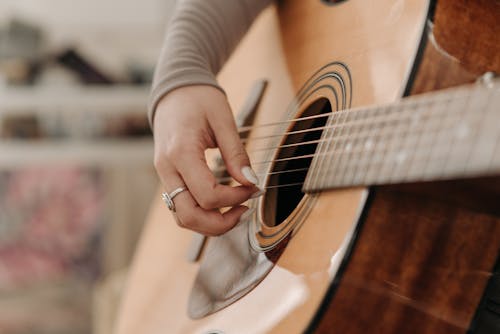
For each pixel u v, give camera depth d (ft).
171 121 2.35
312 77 2.43
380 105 1.89
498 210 1.87
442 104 1.74
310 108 2.36
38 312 6.82
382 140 1.85
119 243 7.06
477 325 1.93
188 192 2.28
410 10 2.09
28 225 7.32
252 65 2.86
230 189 2.22
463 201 1.86
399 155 1.80
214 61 2.73
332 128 2.04
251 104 2.67
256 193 2.24
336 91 2.23
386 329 1.91
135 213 7.13
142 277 3.07
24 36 7.22
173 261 2.82
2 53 7.13
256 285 2.14
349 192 1.94
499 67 1.93
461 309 1.93
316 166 2.04
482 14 1.98
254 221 2.34
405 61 2.00
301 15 2.68
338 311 1.91
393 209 1.89
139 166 7.28
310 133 2.36
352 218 1.91
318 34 2.51
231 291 2.25
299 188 2.33
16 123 7.15
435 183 1.78
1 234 7.30
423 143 1.75
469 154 1.67
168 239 3.00
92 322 6.72
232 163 2.27
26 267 7.32
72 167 7.29
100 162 7.27
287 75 2.60
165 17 8.04
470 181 1.73
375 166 1.86
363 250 1.90
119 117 7.26
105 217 7.28
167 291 2.73
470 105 1.69
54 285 7.24
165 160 2.31
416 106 1.79
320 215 2.01
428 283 1.91
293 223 2.12
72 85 7.24
